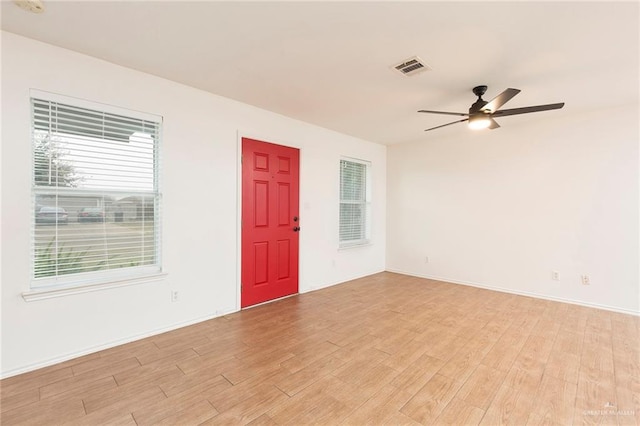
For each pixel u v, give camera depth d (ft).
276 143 12.42
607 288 11.55
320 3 5.77
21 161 6.97
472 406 5.88
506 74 8.63
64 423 5.39
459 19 6.21
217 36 6.95
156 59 8.05
